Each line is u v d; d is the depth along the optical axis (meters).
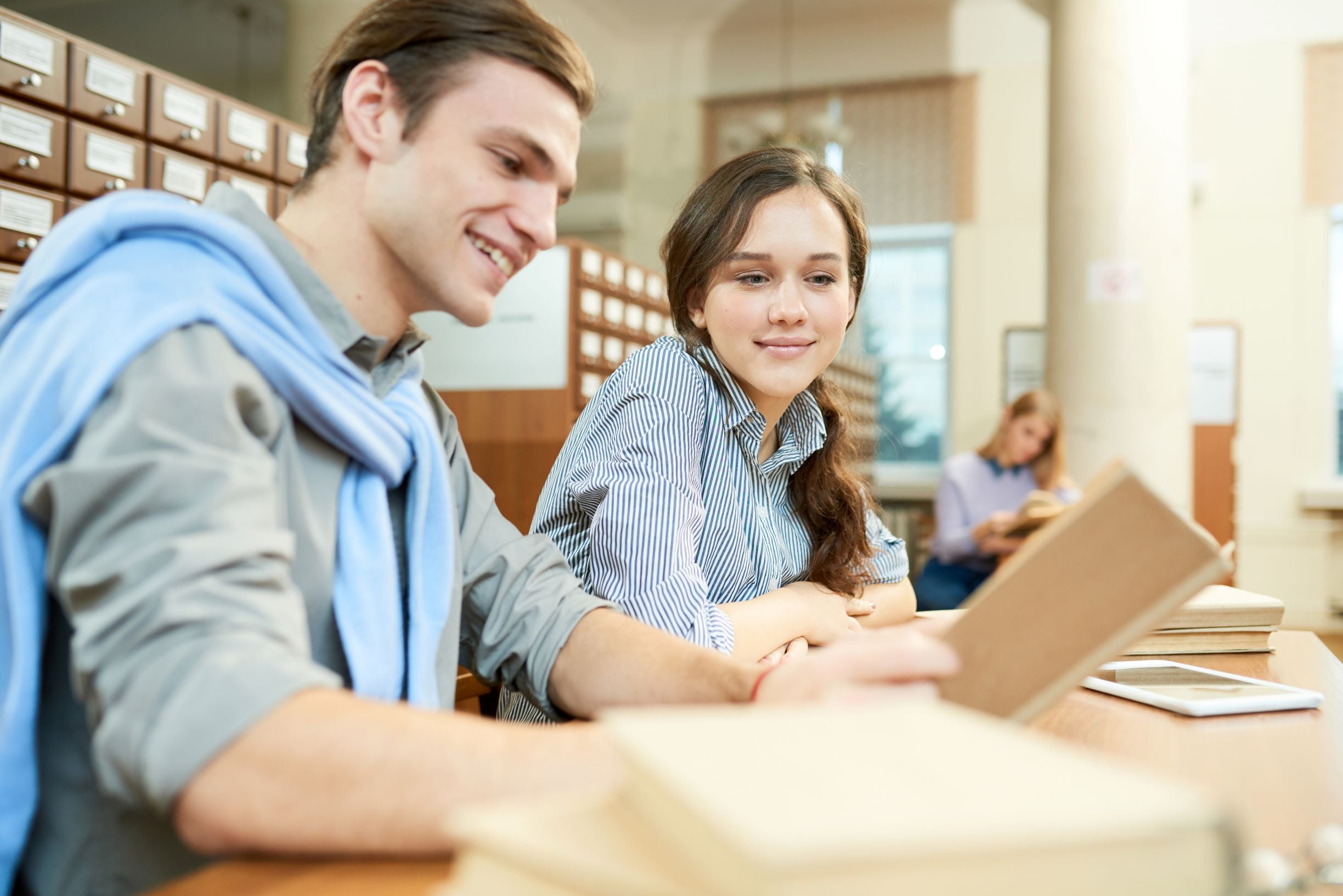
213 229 0.69
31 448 0.59
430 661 0.78
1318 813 0.61
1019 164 6.62
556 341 3.28
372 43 0.77
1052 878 0.27
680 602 1.05
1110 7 4.22
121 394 0.57
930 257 6.90
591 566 1.11
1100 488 0.57
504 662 0.88
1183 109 4.24
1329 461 6.11
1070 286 4.32
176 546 0.52
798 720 0.38
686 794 0.29
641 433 1.13
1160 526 0.55
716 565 1.23
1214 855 0.28
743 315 1.18
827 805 0.28
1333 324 6.17
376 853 0.47
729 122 7.10
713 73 7.09
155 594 0.51
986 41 6.64
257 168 2.21
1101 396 4.26
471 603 0.91
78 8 6.48
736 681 0.70
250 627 0.52
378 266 0.80
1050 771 0.32
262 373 0.68
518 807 0.40
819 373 1.22
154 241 0.68
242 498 0.56
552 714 0.86
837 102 6.91
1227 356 5.22
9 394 0.62
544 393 3.28
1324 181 6.11
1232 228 6.26
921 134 6.77
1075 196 4.30
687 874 0.30
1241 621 1.31
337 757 0.47
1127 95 4.21
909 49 6.76
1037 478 3.58
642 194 7.27
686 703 0.73
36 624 0.58
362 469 0.78
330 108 0.80
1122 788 0.30
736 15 6.81
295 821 0.46
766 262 1.18
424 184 0.76
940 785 0.30
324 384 0.73
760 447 1.28
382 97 0.76
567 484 1.20
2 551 0.57
